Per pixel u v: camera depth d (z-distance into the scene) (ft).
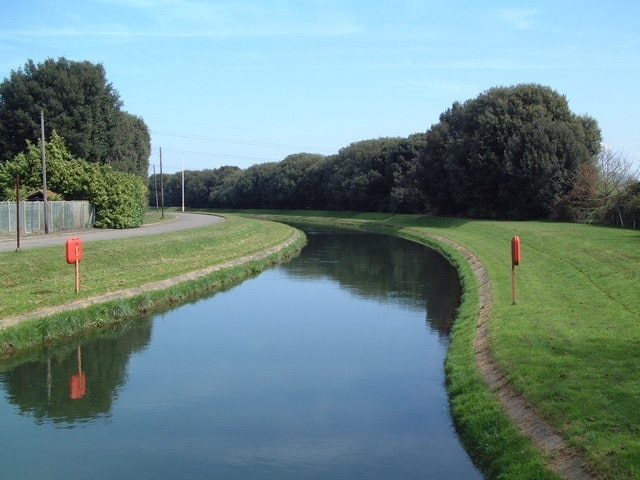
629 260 70.44
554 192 171.63
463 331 51.26
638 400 29.32
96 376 44.55
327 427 34.76
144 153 243.40
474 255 106.22
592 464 24.17
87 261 81.82
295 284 88.22
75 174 153.58
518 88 200.34
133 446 32.50
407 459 30.45
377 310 68.44
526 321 48.03
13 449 32.17
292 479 28.48
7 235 120.16
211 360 48.62
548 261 83.87
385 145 297.12
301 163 372.38
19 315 54.44
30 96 175.63
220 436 33.71
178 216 263.70
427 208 241.14
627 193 130.62
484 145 190.60
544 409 30.07
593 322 45.88
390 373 44.86
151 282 74.95
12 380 43.70
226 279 88.74
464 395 36.81
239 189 400.26
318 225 262.06
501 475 26.45
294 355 49.93
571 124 185.57
